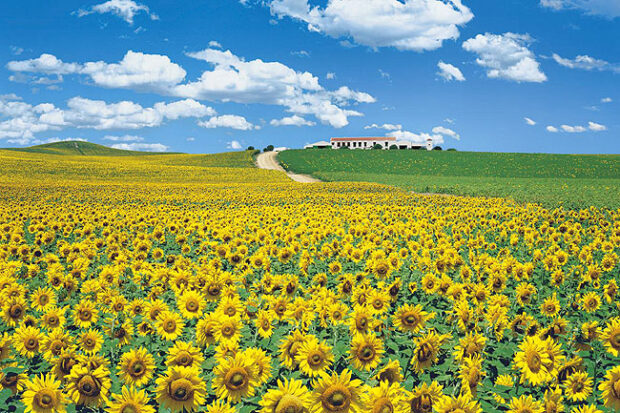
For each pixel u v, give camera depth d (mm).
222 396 3246
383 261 7738
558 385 3926
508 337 5520
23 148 190250
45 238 12391
